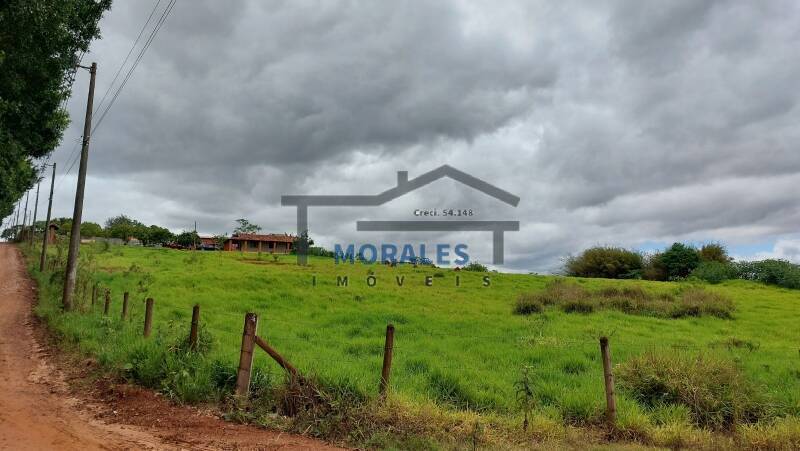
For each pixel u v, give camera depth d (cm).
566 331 1836
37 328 1530
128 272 2867
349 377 876
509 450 686
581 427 857
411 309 2298
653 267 4847
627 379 1065
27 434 654
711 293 2653
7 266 3722
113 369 962
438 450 673
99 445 626
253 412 765
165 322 1512
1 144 1712
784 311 2577
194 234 8138
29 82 1611
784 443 772
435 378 1059
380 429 725
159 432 682
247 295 2411
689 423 887
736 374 1020
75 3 1553
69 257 1784
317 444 676
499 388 1025
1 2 1286
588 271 5031
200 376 847
